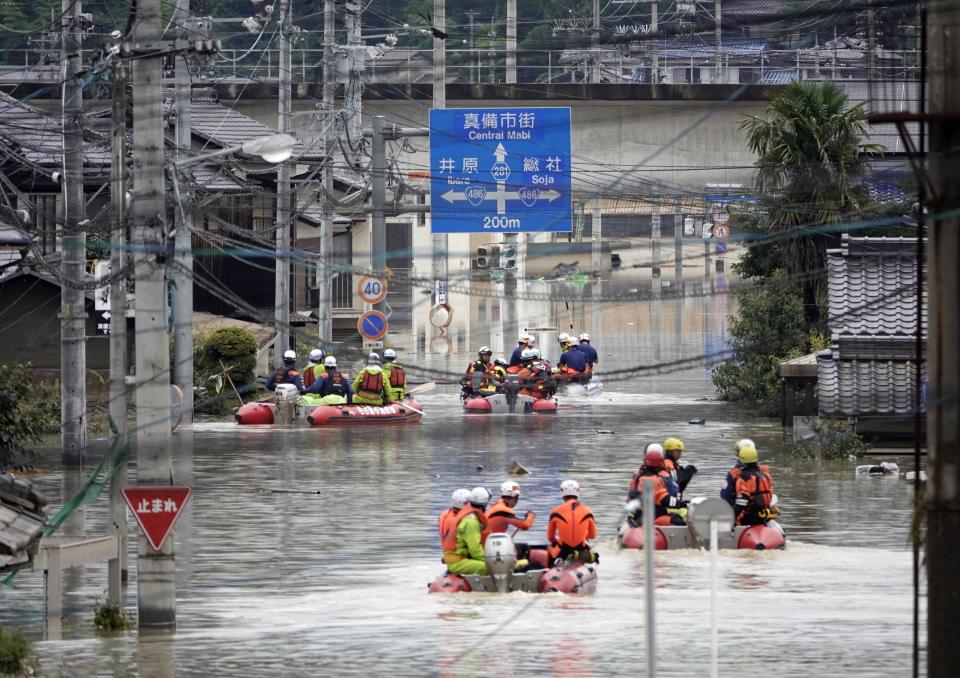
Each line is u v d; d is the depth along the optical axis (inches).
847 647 1680.6
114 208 2321.6
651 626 1285.7
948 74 1184.8
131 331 4109.3
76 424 3174.2
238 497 2957.7
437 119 4180.6
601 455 3577.8
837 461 3476.9
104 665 1627.7
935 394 1187.3
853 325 3661.4
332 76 4950.8
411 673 1567.4
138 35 1809.8
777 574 2178.9
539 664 1601.9
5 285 4045.3
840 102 4648.1
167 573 1803.6
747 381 4527.6
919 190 1205.1
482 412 4569.4
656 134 6968.5
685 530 2395.4
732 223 6117.1
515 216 4190.5
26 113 4532.5
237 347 4562.0
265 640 1748.3
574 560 2106.3
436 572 2206.0
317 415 4242.1
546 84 6894.7
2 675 1456.7
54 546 1916.8
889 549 2389.3
